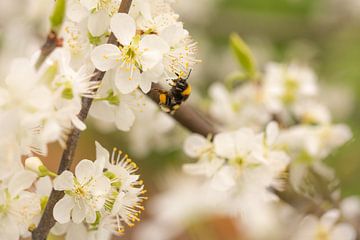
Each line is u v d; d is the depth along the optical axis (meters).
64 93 0.56
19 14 0.82
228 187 0.65
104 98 0.60
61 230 0.60
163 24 0.59
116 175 0.59
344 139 0.74
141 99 0.61
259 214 0.78
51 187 0.59
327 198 0.72
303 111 0.75
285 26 1.02
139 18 0.59
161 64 0.59
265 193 0.66
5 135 0.56
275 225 0.78
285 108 0.76
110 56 0.58
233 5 1.02
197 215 0.84
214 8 1.01
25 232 0.59
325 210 0.72
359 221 0.74
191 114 0.67
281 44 1.02
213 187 0.66
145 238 0.85
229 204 0.69
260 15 1.03
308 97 0.76
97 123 0.85
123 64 0.58
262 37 1.02
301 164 0.72
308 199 0.72
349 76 0.97
